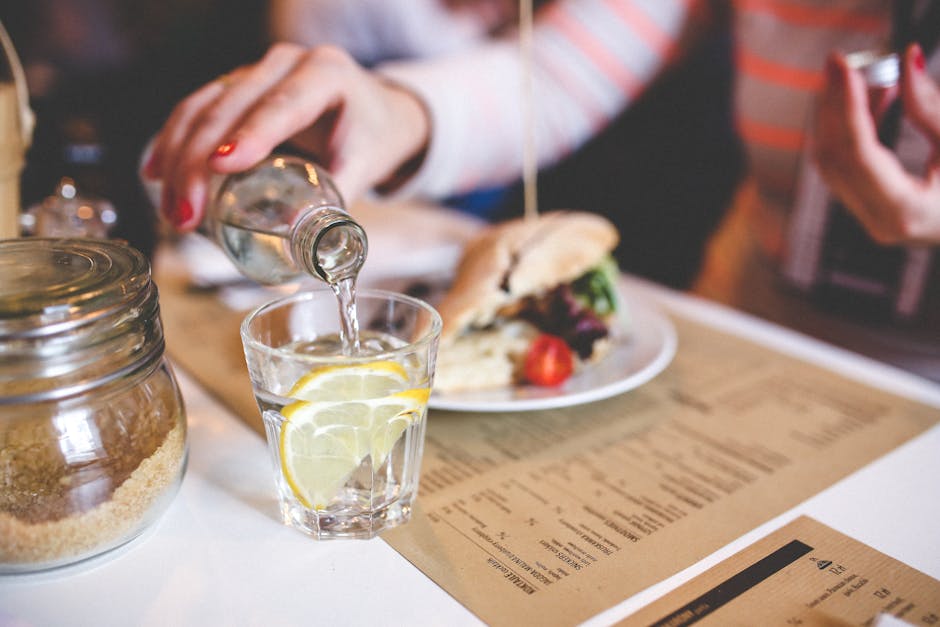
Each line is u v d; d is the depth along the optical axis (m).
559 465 0.48
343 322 0.42
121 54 1.09
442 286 0.68
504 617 0.37
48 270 0.38
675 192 1.05
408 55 1.16
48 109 0.95
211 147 0.50
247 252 0.49
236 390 0.54
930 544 0.41
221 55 1.15
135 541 0.41
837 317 0.91
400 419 0.41
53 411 0.36
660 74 1.01
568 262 0.62
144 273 0.38
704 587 0.38
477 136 0.96
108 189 0.71
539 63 1.05
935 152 0.65
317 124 0.59
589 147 1.10
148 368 0.39
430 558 0.40
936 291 0.81
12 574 0.38
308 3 1.14
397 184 0.84
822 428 0.51
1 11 1.01
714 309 0.70
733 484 0.46
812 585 0.39
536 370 0.55
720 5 0.93
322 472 0.40
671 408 0.54
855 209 0.69
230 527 0.42
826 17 0.84
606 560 0.40
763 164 0.94
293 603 0.38
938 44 0.76
